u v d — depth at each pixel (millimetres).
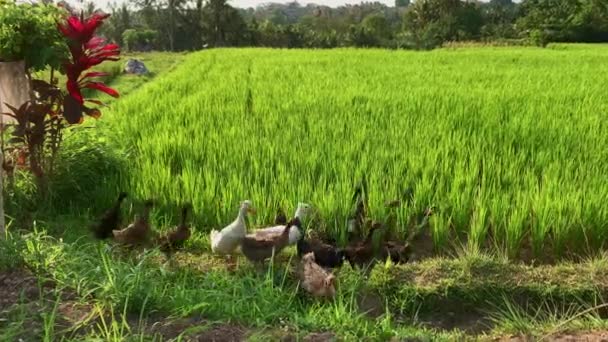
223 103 15508
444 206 8422
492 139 11195
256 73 23219
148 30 79625
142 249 7438
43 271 6207
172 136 11266
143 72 30906
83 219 8523
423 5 83750
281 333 5297
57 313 5449
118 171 9664
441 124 12180
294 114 13641
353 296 6539
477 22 78812
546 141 11031
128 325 5355
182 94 18000
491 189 8922
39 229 8172
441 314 6648
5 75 8234
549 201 8094
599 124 12500
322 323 5699
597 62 29766
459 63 28641
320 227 8180
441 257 7793
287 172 9305
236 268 7184
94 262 6492
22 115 8180
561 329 5824
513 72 23609
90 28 8406
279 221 7719
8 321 5293
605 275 6906
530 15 72375
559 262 7816
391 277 6824
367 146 10445
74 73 8453
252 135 11430
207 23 79438
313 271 6367
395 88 18047
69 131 9625
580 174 9375
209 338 5168
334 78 20969
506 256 7676
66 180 8938
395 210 8352
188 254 7586
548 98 16000
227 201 8398
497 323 6398
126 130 12266
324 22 99562
